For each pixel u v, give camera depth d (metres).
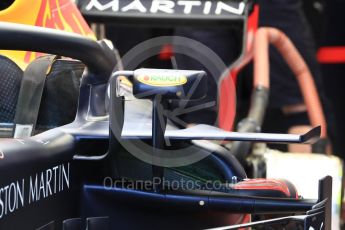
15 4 8.60
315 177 10.02
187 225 7.27
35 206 6.41
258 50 12.73
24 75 7.85
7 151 6.16
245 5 11.24
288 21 15.02
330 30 18.23
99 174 7.19
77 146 7.16
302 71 13.52
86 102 7.75
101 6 11.12
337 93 18.59
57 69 8.02
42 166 6.51
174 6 11.20
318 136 6.83
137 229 7.20
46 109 8.04
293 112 15.05
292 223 6.81
